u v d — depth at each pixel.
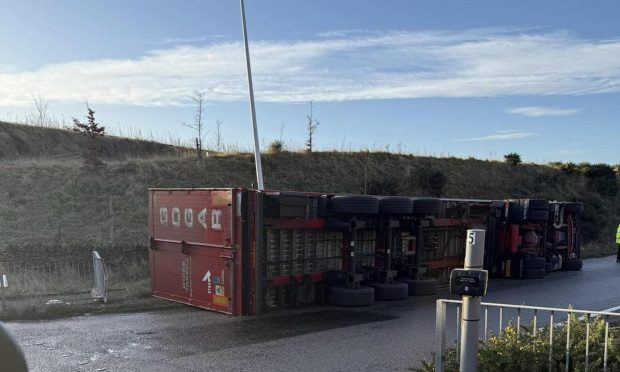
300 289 10.20
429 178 28.20
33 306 9.09
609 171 36.47
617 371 4.49
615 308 10.31
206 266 9.55
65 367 6.08
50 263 12.11
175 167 21.97
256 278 9.16
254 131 14.92
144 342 7.25
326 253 10.64
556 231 16.70
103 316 8.95
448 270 13.85
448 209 13.69
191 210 9.88
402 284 11.06
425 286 11.63
